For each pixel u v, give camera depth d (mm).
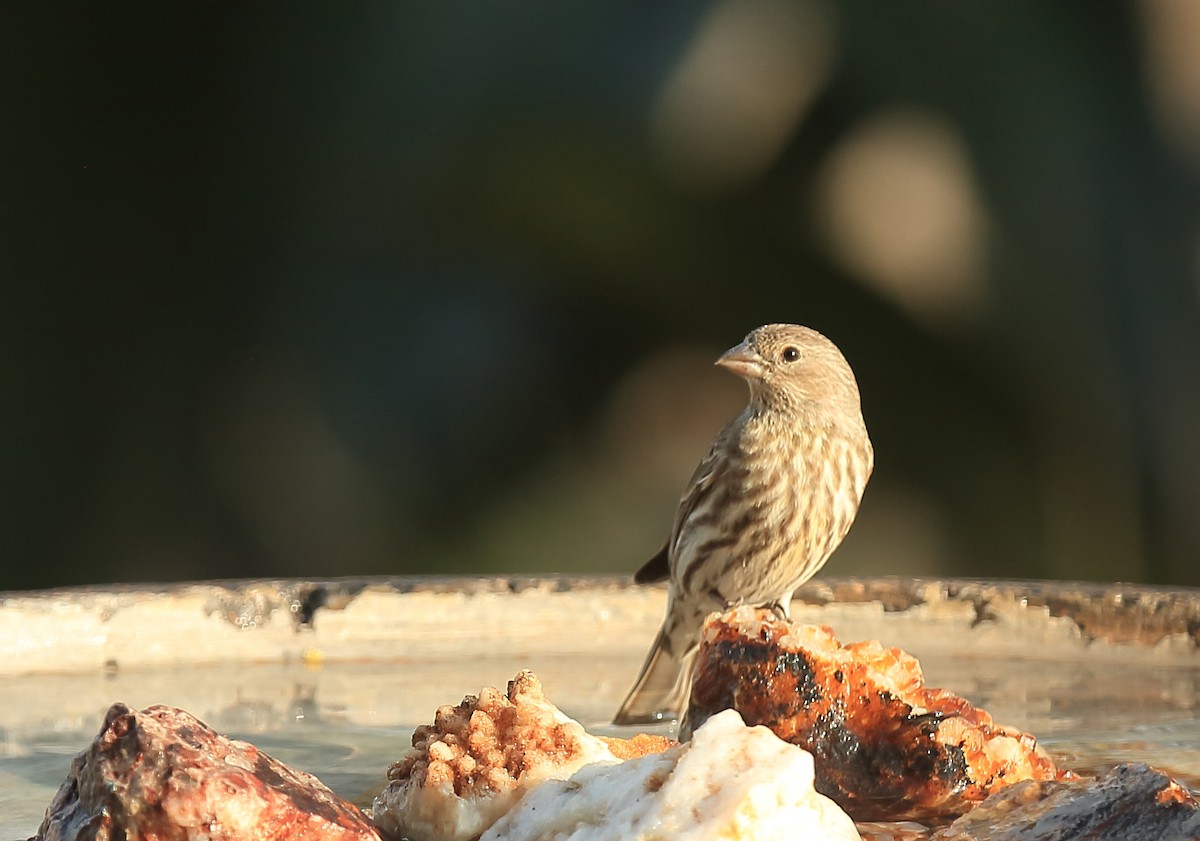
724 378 15367
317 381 14648
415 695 6090
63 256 14922
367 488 14508
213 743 3604
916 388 15070
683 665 7090
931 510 15164
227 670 6539
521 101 13422
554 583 7117
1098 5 14008
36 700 5973
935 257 14203
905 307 14492
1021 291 14320
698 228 14102
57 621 6461
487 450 14836
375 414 14633
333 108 14445
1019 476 15055
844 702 4465
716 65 13164
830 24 13375
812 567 7461
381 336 14664
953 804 4293
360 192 14312
